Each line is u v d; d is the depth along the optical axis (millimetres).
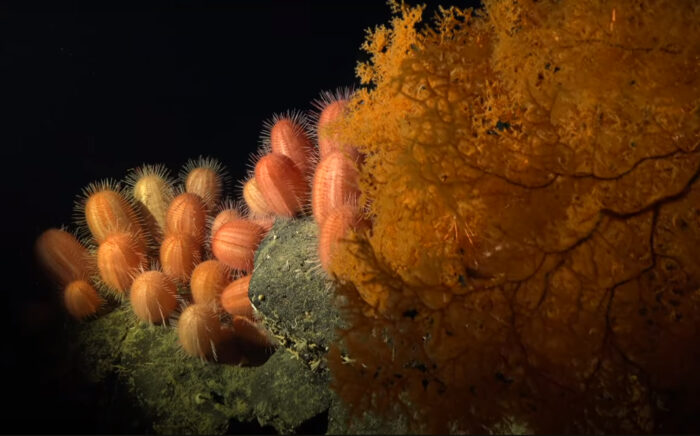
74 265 1287
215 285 1171
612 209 934
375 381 930
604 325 915
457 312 919
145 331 1228
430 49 1022
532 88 979
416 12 1076
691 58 962
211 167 1450
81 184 1797
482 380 911
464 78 1031
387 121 1045
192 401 1118
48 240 1278
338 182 1060
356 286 955
